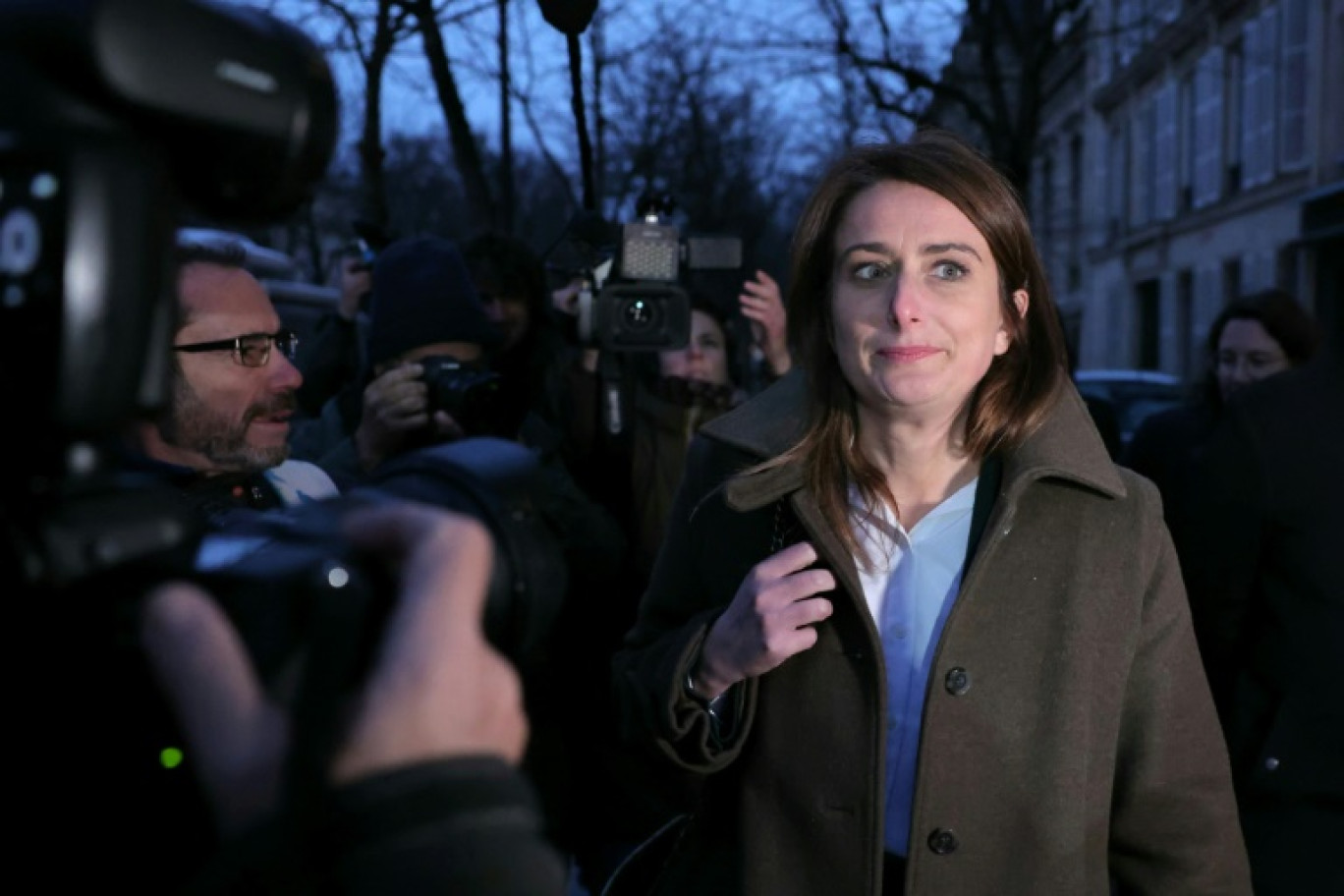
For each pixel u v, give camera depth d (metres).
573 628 2.74
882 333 1.67
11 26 0.61
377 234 3.75
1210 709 1.75
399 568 0.73
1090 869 1.67
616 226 2.91
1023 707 1.64
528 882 0.66
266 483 1.91
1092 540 1.69
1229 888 1.72
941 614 1.71
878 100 9.40
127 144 0.60
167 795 0.67
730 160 19.02
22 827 0.68
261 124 0.67
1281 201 17.78
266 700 0.67
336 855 0.64
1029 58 9.05
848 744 1.68
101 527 0.63
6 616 0.64
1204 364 3.82
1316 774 2.20
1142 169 24.61
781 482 1.74
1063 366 1.77
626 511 2.98
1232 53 17.75
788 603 1.61
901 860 1.68
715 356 3.51
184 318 1.65
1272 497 2.26
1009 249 1.71
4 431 0.61
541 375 3.22
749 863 1.72
